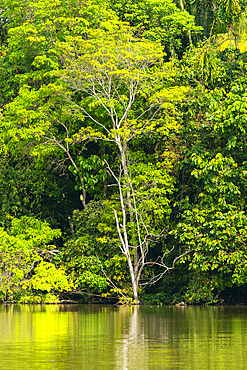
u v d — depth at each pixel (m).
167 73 29.09
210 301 27.94
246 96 26.03
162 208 28.12
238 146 26.62
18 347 11.74
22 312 22.64
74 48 29.11
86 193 34.75
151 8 39.41
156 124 28.91
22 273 28.30
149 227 28.36
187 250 27.38
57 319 18.95
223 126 25.72
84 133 29.80
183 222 27.12
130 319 18.83
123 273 29.03
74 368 9.11
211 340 12.90
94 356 10.45
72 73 28.98
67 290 28.56
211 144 28.38
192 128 27.91
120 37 28.75
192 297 27.69
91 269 28.88
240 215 25.75
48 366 9.33
